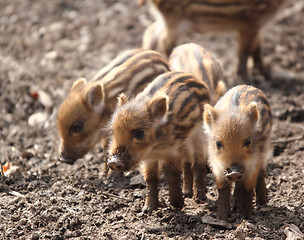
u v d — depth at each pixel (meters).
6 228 17.64
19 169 21.91
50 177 21.53
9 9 42.19
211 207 19.19
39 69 32.94
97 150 24.30
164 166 20.16
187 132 19.31
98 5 42.78
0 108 28.47
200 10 30.41
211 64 22.97
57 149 24.41
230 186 17.91
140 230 17.36
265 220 17.62
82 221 17.98
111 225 17.78
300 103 27.98
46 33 38.28
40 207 18.73
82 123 22.08
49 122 27.23
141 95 19.30
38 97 29.12
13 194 19.94
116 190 20.55
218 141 17.55
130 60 23.00
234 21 30.42
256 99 18.62
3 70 32.59
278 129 25.11
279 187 20.11
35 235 17.14
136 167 18.30
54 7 42.38
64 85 30.80
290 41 35.94
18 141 25.31
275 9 30.62
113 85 22.39
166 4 30.81
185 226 17.64
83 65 33.41
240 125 17.19
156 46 32.38
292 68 32.66
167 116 18.38
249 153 17.27
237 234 16.53
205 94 20.30
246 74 31.09
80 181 21.00
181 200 19.00
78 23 39.78
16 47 36.38
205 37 37.75
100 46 36.38
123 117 17.98
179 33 31.53
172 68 23.67
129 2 43.28
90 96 21.86
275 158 22.58
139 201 19.59
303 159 22.23
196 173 19.95
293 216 17.66
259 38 31.41
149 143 18.23
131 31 38.59
